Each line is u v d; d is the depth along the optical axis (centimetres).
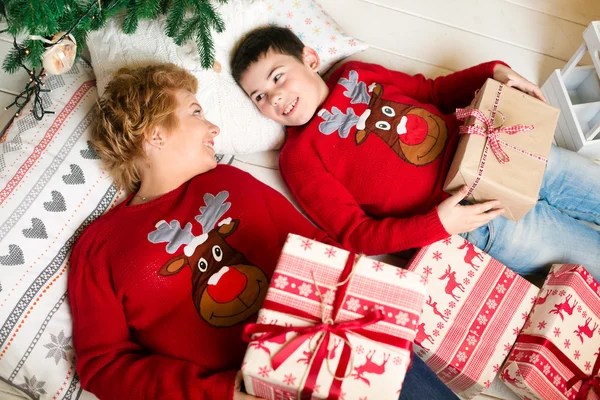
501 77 135
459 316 125
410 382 120
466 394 130
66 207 125
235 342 114
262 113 142
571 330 121
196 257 116
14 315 114
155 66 127
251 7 142
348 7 170
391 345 89
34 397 118
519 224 131
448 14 171
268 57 131
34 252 119
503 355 124
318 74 148
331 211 132
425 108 135
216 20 129
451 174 121
